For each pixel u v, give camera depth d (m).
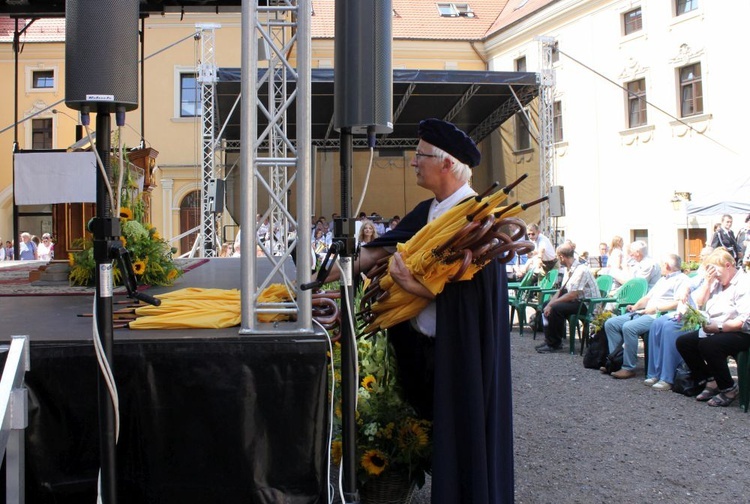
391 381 3.11
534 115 17.09
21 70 24.50
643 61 20.77
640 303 6.96
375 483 2.99
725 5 18.31
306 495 2.32
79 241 5.11
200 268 7.13
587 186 22.95
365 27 2.44
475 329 2.47
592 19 22.45
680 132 19.73
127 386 2.29
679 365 6.18
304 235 2.43
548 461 4.23
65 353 2.29
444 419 2.45
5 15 6.72
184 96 23.91
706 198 14.81
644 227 20.92
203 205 13.12
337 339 2.85
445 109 16.03
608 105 22.05
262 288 2.44
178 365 2.30
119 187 2.17
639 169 21.09
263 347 2.32
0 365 2.22
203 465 2.30
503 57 26.75
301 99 2.43
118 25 2.07
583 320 8.02
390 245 2.86
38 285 5.07
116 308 3.18
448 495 2.41
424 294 2.48
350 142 2.50
